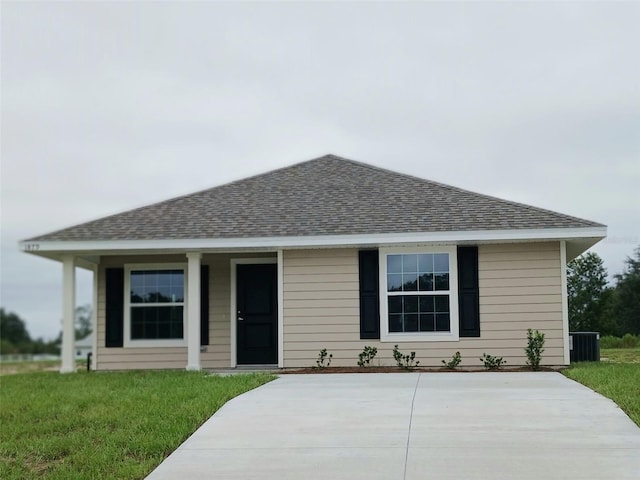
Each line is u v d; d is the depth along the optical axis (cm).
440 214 1636
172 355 1794
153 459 878
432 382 1296
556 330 1566
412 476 776
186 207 1791
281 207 1747
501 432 920
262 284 1792
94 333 1819
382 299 1617
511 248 1591
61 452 964
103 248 1656
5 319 10425
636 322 2289
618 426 935
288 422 998
